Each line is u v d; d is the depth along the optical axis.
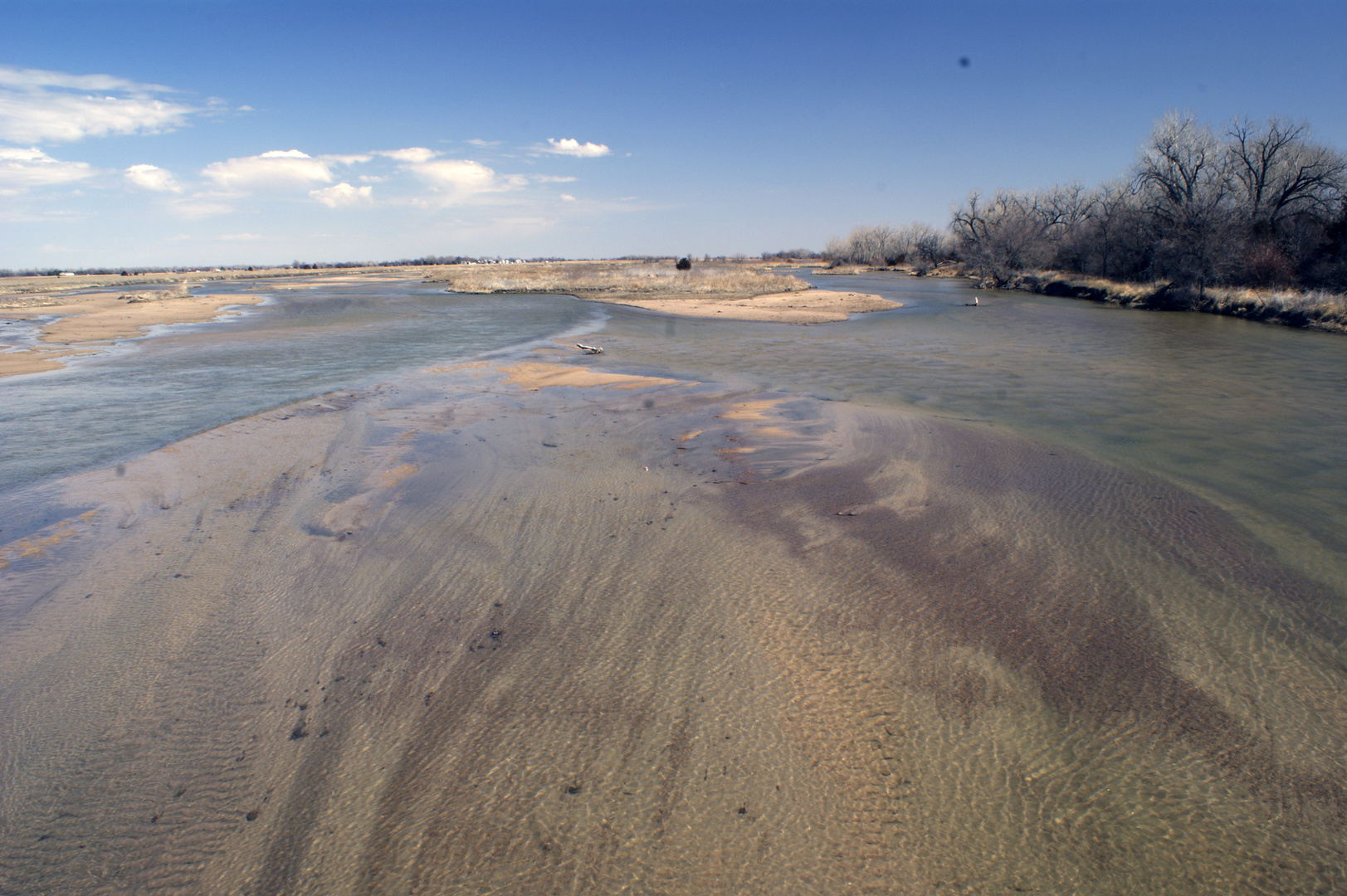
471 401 13.39
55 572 6.69
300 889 3.50
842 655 5.20
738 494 8.33
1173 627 5.53
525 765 4.21
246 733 4.55
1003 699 4.75
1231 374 15.74
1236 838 3.70
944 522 7.48
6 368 17.75
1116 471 9.03
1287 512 7.70
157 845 3.77
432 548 7.01
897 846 3.67
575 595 6.07
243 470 9.42
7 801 4.08
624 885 3.47
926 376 15.78
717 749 4.32
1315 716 4.55
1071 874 3.51
